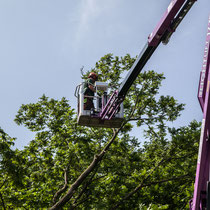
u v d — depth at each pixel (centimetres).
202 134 895
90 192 2131
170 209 2156
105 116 1655
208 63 938
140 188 2053
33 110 2530
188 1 1156
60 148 2342
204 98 928
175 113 2361
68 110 2542
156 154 2284
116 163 2214
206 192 901
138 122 2392
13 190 2077
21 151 2203
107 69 2531
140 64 1473
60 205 1988
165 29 1296
